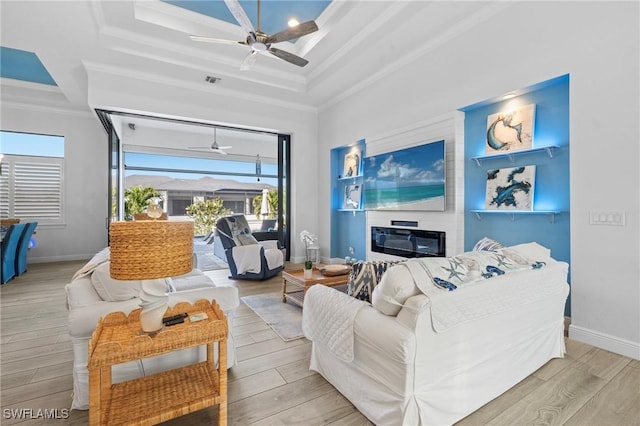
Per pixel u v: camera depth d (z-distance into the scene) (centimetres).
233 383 194
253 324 293
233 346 211
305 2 360
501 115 324
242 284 447
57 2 307
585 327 249
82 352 165
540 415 162
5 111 572
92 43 387
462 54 353
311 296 204
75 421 159
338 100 579
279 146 641
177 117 505
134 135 762
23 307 338
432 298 141
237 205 971
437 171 375
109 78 449
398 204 436
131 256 130
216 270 536
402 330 139
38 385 191
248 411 167
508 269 181
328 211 620
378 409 152
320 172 645
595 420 158
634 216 223
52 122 608
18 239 473
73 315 159
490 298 165
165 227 135
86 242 640
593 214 244
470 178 362
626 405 171
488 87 325
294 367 214
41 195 605
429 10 329
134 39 395
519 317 186
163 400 147
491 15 321
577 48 255
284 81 532
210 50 441
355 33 391
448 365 151
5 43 382
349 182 591
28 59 472
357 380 167
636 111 222
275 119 600
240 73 496
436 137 386
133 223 131
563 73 264
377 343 147
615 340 231
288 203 645
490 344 171
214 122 539
